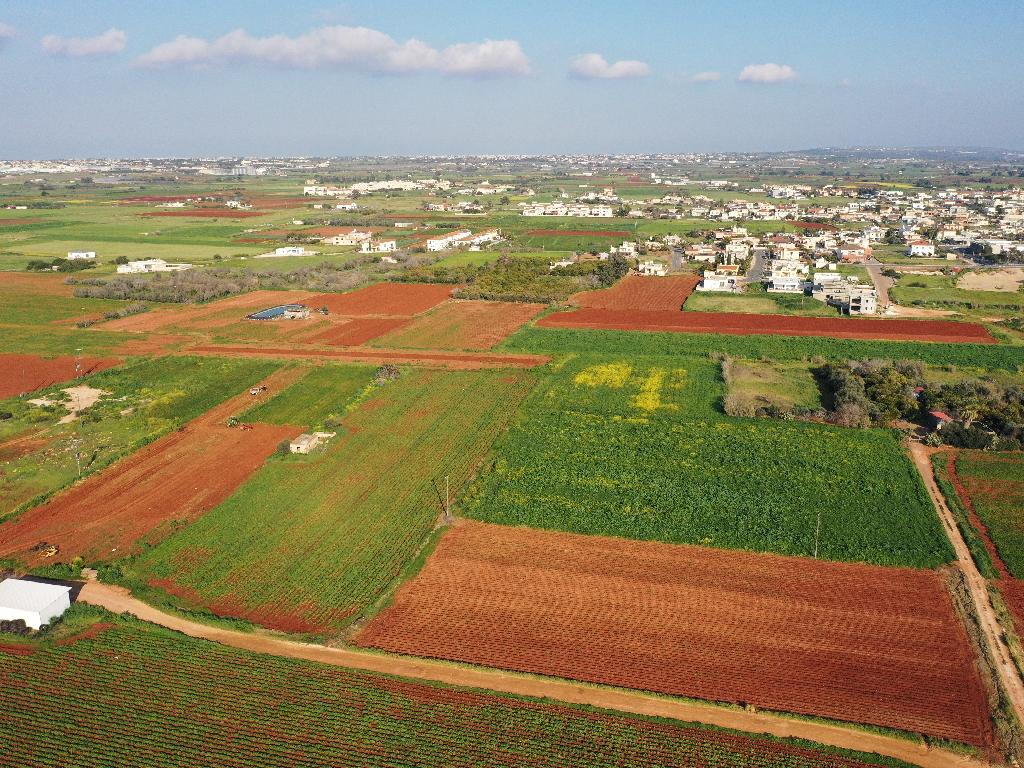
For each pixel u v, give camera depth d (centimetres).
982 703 4369
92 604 5353
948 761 3969
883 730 4141
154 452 8138
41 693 4525
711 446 7994
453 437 8456
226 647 4909
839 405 8950
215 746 4116
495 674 4644
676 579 5638
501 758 4009
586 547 6094
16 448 8162
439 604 5378
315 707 4391
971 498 6825
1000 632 4988
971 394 9394
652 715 4294
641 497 6862
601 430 8475
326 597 5472
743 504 6694
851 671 4653
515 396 9825
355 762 3994
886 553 5894
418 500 6950
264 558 5994
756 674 4634
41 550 6088
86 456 7956
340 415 9188
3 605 5134
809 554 5912
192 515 6725
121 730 4231
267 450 8181
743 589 5503
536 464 7594
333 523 6550
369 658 4809
